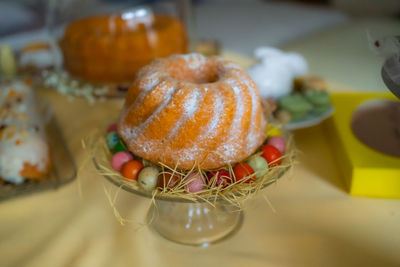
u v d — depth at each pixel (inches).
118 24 36.9
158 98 23.3
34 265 23.3
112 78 37.3
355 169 25.9
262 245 23.9
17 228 25.6
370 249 23.4
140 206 26.7
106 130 28.1
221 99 23.1
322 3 76.7
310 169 29.2
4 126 30.0
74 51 36.8
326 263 22.8
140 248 24.1
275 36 59.7
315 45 52.3
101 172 24.1
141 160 24.6
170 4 41.3
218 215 25.7
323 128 33.1
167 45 36.9
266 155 24.3
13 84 35.4
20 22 60.1
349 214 25.6
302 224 25.1
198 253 23.7
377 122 30.4
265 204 26.5
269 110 28.8
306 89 34.4
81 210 26.6
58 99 38.6
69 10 40.1
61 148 31.8
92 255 23.7
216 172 23.0
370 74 35.5
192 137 23.0
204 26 64.2
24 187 28.2
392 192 26.3
